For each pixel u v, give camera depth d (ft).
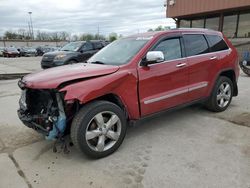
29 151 11.83
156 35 13.26
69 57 36.65
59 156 11.28
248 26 54.75
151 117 12.87
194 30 15.24
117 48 14.01
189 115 16.38
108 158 11.03
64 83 9.97
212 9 56.18
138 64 12.00
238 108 17.75
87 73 10.71
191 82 14.46
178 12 64.13
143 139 12.86
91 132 10.50
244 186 8.80
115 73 11.19
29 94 11.34
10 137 13.47
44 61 39.01
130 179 9.43
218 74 16.06
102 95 10.66
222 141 12.39
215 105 16.37
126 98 11.51
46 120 10.37
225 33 59.72
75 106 10.41
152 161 10.67
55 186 9.10
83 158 11.07
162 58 12.00
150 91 12.42
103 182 9.27
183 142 12.41
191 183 9.07
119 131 11.41
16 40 206.69
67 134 11.05
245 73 33.50
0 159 11.07
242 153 11.12
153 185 9.04
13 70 44.98
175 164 10.37
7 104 20.44
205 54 15.26
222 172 9.68
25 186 9.13
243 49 53.52
